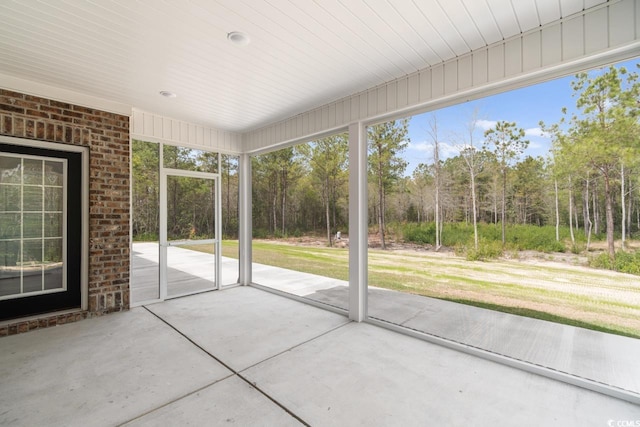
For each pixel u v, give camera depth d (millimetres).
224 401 2057
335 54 2738
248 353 2771
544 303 2793
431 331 3203
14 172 3258
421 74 3045
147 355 2713
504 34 2445
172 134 4508
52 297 3461
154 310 3984
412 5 2072
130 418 1877
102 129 3723
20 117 3166
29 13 2094
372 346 2934
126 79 3205
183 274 4730
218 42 2521
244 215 5465
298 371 2457
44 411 1934
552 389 2225
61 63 2852
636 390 2131
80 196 3645
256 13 2141
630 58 2061
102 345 2906
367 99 3500
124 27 2289
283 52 2686
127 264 3938
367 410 1970
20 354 2709
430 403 2049
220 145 5125
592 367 2418
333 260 4895
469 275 3305
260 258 5742
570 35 2213
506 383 2303
